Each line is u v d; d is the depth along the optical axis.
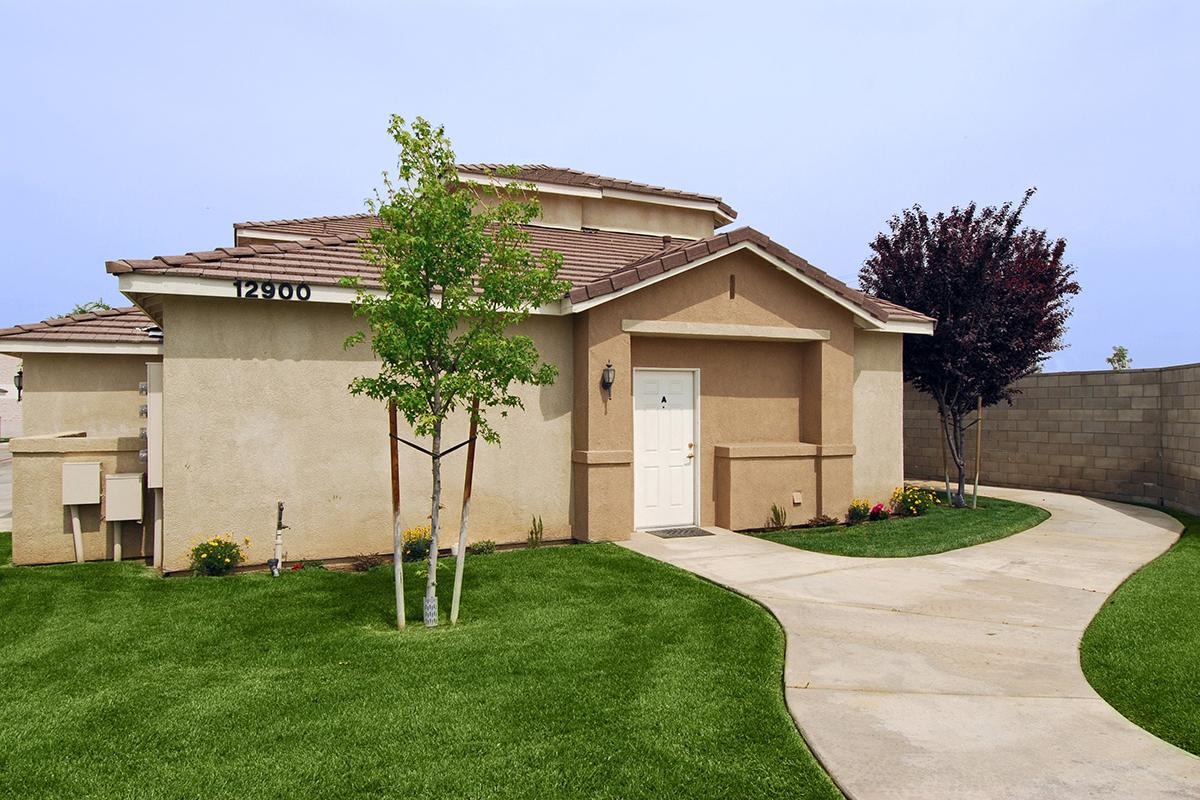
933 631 6.00
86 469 8.73
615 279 9.45
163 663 5.37
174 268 7.85
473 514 9.38
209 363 8.22
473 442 6.43
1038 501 13.68
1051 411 15.12
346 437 8.76
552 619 6.32
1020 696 4.72
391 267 5.93
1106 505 13.17
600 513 9.63
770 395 11.30
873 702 4.62
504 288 6.32
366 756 3.94
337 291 8.39
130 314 12.80
